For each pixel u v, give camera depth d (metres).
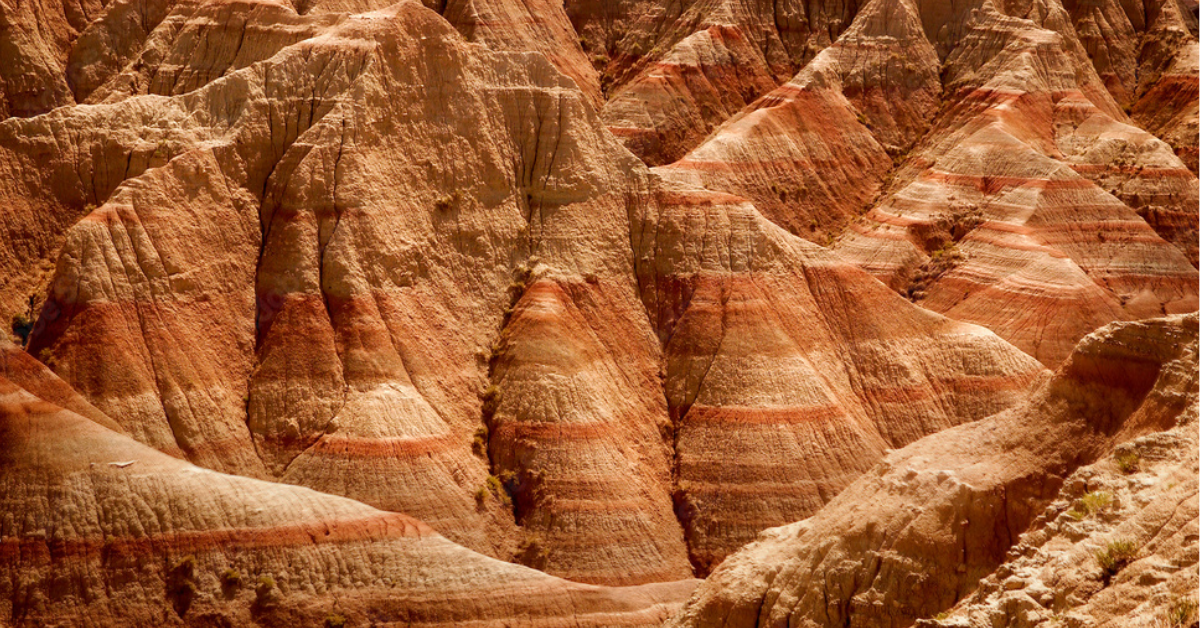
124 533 58.47
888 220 115.81
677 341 78.00
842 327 80.06
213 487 60.16
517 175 82.12
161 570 58.06
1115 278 109.12
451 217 78.69
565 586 60.56
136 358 68.38
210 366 70.19
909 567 42.09
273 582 58.09
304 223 74.69
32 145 78.06
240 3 105.25
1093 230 112.25
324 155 76.25
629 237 82.12
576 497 67.81
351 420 67.88
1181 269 110.81
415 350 72.50
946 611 39.84
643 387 76.06
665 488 71.44
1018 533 42.47
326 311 72.56
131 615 57.12
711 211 82.31
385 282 74.19
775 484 70.31
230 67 102.81
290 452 68.12
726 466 71.31
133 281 70.31
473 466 69.19
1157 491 38.19
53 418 60.78
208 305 72.00
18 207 76.44
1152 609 33.75
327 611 57.75
